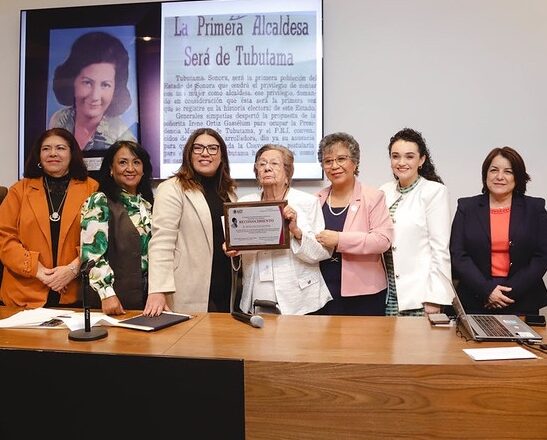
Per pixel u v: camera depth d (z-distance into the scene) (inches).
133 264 86.2
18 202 92.7
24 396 58.4
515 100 112.7
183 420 55.6
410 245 90.4
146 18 121.0
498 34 112.3
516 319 68.2
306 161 117.1
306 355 55.6
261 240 75.8
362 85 116.6
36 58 125.0
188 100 120.0
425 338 62.4
